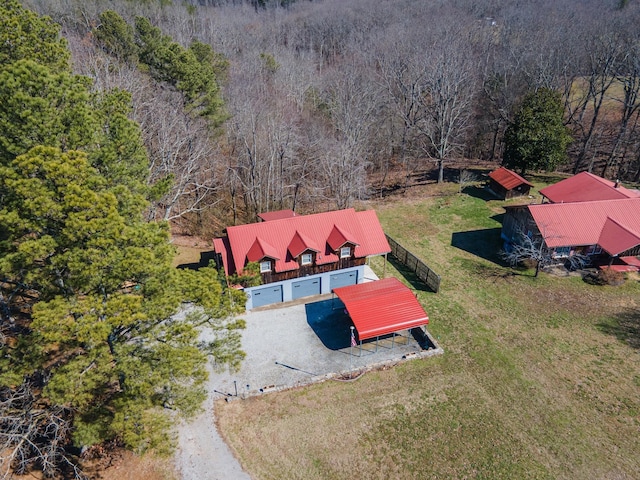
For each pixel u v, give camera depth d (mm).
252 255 37375
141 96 48812
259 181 54781
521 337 36125
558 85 72312
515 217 46906
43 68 22375
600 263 44406
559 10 96938
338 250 39625
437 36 85000
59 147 22672
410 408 30203
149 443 22562
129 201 23922
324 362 33906
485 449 27453
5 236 22797
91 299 20469
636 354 34031
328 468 26422
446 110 64312
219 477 25750
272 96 71688
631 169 66188
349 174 56219
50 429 26312
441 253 48219
